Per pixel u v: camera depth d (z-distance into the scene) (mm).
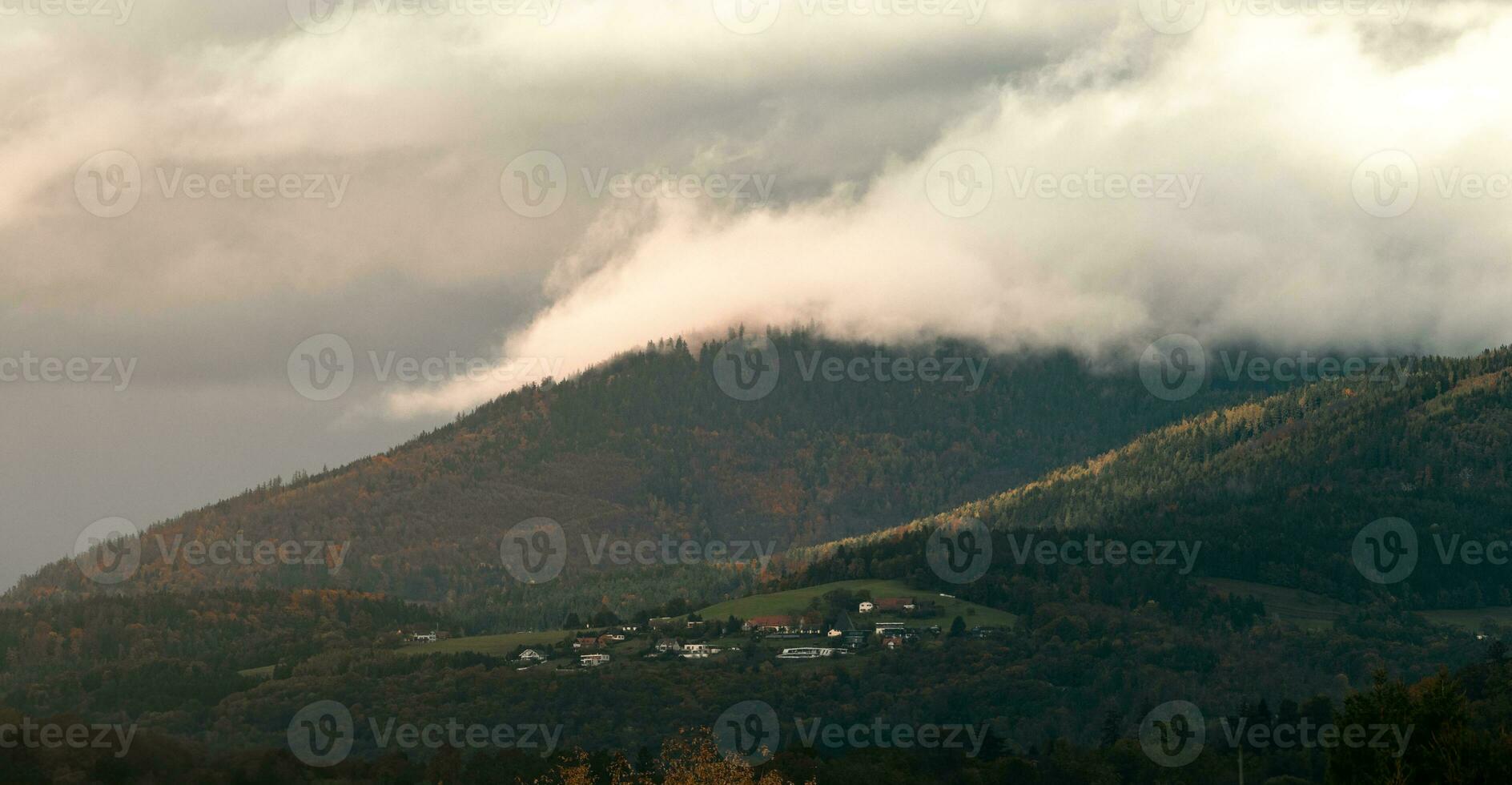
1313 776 162000
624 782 166875
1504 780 104500
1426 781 107125
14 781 150000
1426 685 118438
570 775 162875
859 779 167500
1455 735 107438
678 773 160375
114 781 157500
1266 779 163125
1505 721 139000
